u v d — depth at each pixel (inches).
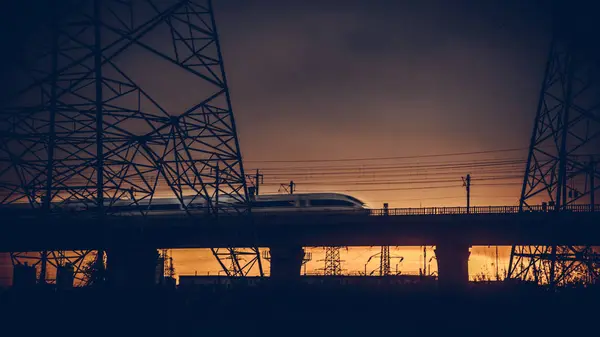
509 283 2418.8
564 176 2274.9
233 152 2076.8
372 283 3125.0
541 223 2687.0
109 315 1711.4
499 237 2891.2
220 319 1722.4
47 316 1695.4
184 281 3326.8
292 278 3161.9
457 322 1678.2
